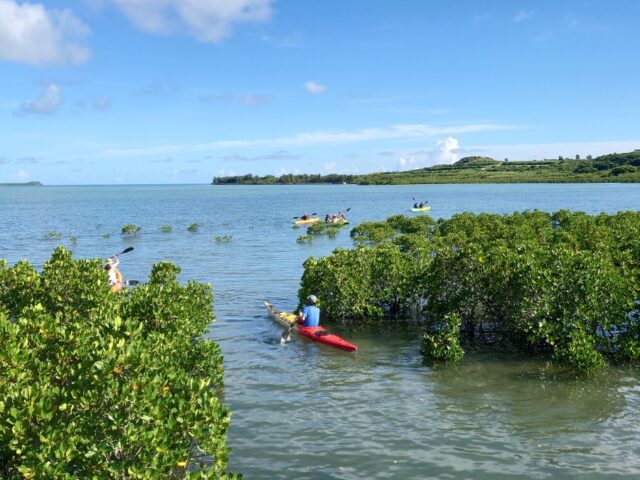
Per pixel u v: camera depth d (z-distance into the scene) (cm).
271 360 1558
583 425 1112
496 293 1691
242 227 6091
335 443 1050
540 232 3003
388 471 948
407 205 10444
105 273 1585
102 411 743
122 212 9400
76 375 845
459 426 1118
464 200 11756
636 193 13200
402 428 1112
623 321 1504
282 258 3641
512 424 1123
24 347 891
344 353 1619
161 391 816
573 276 1530
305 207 10444
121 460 704
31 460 661
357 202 12100
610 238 2361
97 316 1257
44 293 1456
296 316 1966
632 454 992
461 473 940
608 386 1320
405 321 1984
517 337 1659
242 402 1248
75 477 665
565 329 1482
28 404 716
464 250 1777
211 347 1184
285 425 1128
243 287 2662
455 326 1566
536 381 1364
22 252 4028
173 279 1886
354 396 1283
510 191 16575
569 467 953
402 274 1995
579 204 9288
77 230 5822
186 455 779
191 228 5722
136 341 932
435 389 1322
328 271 1981
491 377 1398
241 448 1030
